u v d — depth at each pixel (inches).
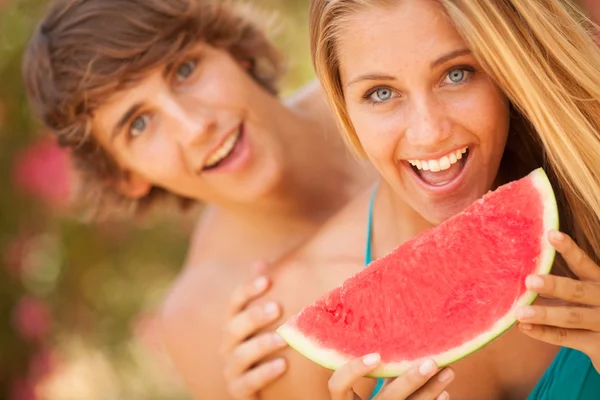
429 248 89.5
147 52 120.4
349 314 89.6
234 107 125.1
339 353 88.4
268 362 104.4
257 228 133.9
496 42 82.9
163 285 243.3
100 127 128.1
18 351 221.5
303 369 103.0
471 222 87.6
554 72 87.6
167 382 259.1
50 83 127.3
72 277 227.6
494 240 86.2
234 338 108.0
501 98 87.0
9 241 217.9
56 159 213.0
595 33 96.0
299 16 229.1
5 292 219.5
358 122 88.9
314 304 91.0
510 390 98.6
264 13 158.7
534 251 83.8
